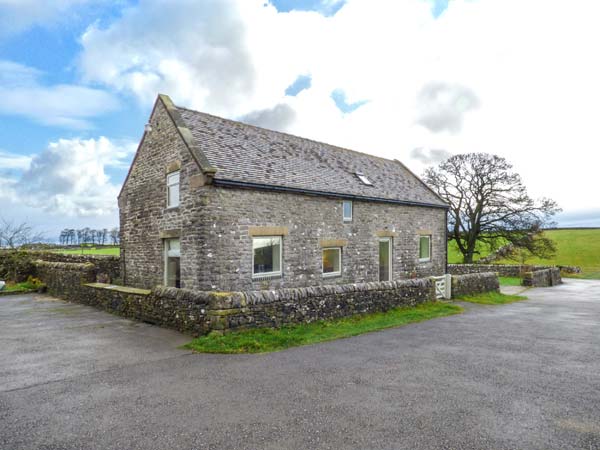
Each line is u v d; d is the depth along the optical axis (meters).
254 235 12.66
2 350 7.73
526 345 8.20
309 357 7.18
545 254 31.11
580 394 5.37
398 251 18.25
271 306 9.09
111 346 7.98
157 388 5.62
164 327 9.75
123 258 16.33
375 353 7.48
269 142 16.36
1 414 4.80
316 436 4.17
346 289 10.87
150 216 14.55
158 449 3.93
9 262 18.67
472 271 28.80
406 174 23.42
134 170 15.77
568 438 4.12
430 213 20.47
